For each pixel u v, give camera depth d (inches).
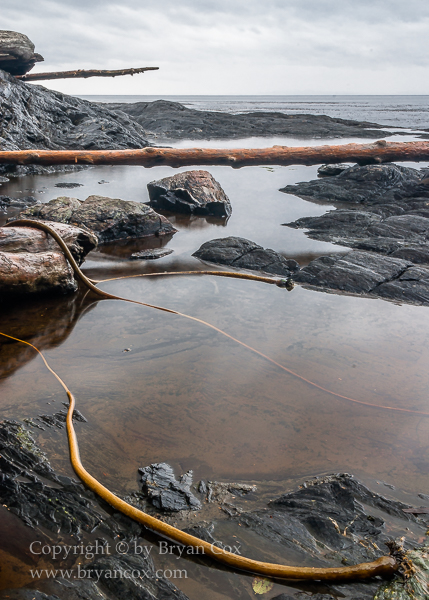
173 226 388.5
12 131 652.1
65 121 802.8
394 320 212.4
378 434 127.8
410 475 111.3
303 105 4909.0
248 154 347.3
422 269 263.7
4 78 693.9
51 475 106.7
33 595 74.7
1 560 82.7
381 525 93.7
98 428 126.6
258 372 161.0
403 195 466.9
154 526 90.6
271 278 268.7
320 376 159.3
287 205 482.3
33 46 757.9
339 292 250.8
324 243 342.6
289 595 77.5
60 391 145.6
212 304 228.7
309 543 88.7
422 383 155.9
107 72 704.4
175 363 166.4
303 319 211.8
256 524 93.4
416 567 78.5
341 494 102.7
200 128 1382.9
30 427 125.0
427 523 94.8
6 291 216.8
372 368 165.6
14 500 97.3
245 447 120.3
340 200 500.1
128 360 168.1
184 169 733.3
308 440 124.0
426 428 131.1
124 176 636.1
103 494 99.3
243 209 463.8
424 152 347.3
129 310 218.4
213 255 299.7
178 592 77.8
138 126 1095.6
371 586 78.9
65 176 613.0
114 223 340.8
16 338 184.9
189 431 126.6
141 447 119.3
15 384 148.9
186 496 101.1
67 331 193.2
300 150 349.7
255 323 205.9
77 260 260.5
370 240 333.1
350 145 354.0
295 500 100.7
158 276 269.9
